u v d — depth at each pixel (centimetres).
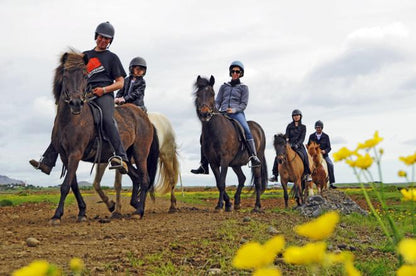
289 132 1366
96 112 785
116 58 826
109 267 412
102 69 814
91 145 783
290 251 91
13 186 5753
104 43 820
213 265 429
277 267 421
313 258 90
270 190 3550
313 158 1445
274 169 1397
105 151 811
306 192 1399
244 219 806
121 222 798
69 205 1391
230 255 472
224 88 1149
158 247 517
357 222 895
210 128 1048
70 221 827
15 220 881
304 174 1359
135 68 1002
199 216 927
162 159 1056
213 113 1044
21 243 548
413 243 90
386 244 580
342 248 563
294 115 1359
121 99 974
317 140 1636
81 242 555
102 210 1188
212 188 4153
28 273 89
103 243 549
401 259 199
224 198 1118
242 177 1209
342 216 980
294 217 948
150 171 977
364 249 561
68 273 382
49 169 774
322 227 92
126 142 856
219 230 654
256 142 1189
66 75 713
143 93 1011
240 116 1117
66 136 744
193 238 585
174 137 1064
